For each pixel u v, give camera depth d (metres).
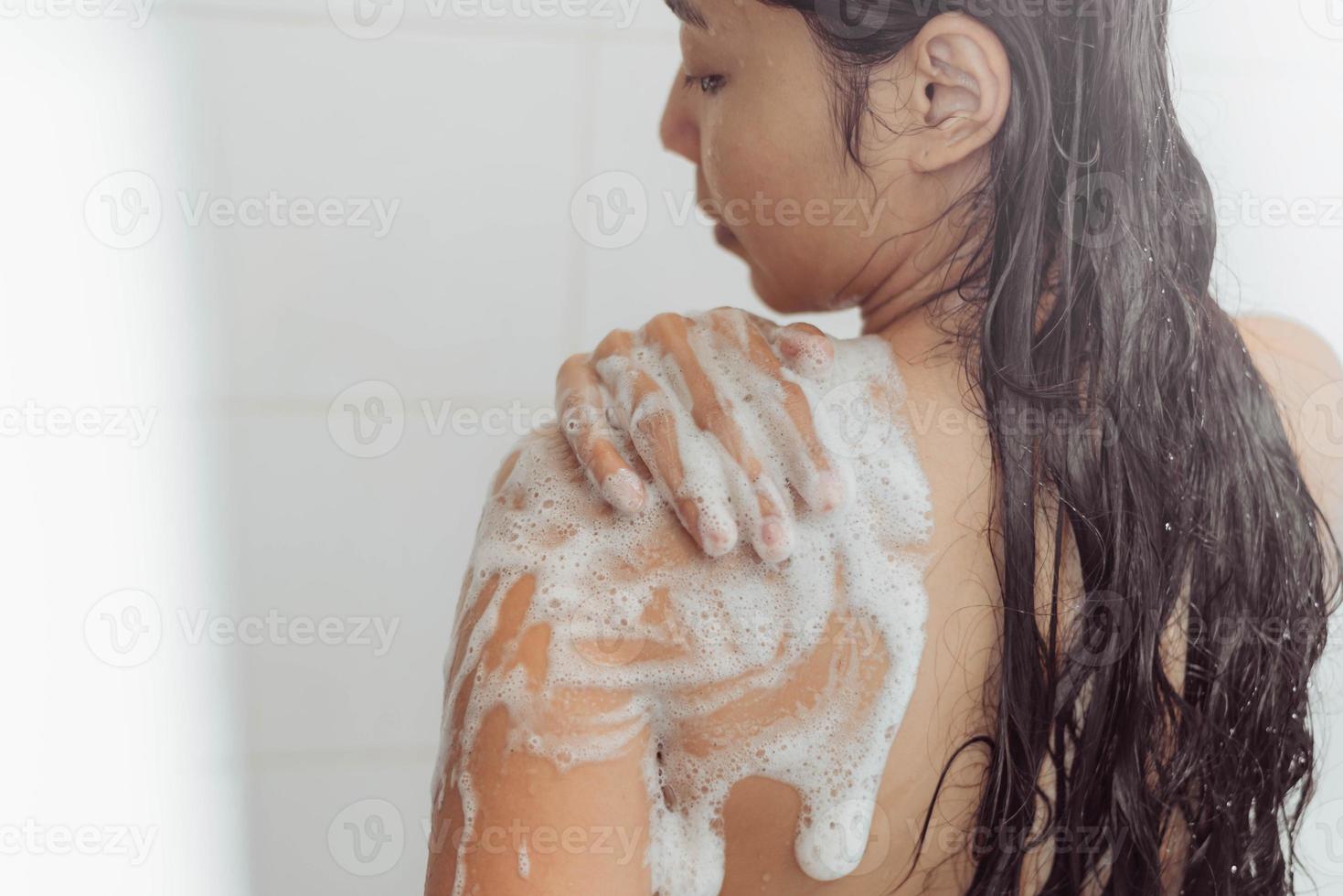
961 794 0.44
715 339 0.45
